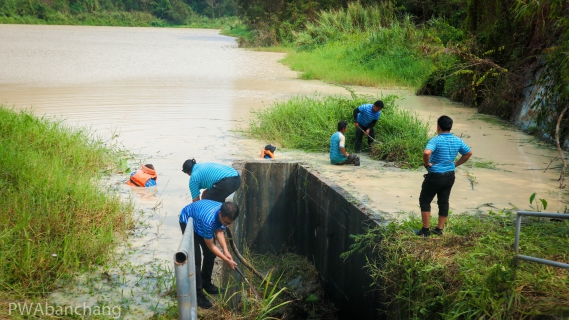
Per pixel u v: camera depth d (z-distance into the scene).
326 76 24.12
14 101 16.30
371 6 42.31
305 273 8.88
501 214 7.09
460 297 4.67
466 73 17.39
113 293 5.16
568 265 4.10
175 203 7.85
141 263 5.84
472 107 17.44
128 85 20.92
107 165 9.62
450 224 6.34
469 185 8.71
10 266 5.20
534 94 13.84
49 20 87.00
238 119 14.32
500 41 16.73
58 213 6.26
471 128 13.77
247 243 9.80
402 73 23.98
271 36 48.44
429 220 6.20
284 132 12.15
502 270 4.61
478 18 17.64
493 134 13.02
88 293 5.13
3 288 5.02
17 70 25.06
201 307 5.24
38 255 5.38
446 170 5.73
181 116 14.57
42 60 30.17
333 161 10.07
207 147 11.14
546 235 5.74
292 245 10.05
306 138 11.71
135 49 41.12
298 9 51.25
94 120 13.67
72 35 57.81
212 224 5.02
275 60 34.91
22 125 9.70
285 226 10.01
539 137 12.62
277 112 12.95
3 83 20.53
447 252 5.50
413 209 7.41
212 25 102.56
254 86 21.47
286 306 7.07
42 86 20.00
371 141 11.12
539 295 4.45
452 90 18.98
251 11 59.22
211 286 5.54
